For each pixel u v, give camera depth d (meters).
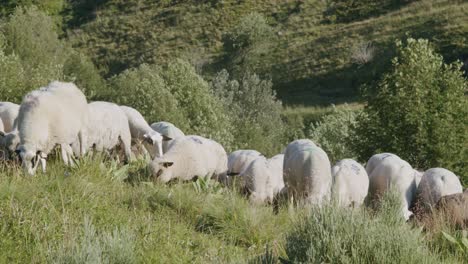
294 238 9.20
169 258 9.65
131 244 8.89
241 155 16.91
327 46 66.94
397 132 29.62
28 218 9.61
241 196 13.70
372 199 16.59
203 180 13.12
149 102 44.47
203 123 45.84
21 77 32.66
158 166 13.98
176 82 47.69
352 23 70.00
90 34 77.75
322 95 60.81
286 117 58.41
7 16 78.06
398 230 9.17
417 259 8.83
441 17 63.97
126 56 73.31
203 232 10.95
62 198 10.20
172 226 10.79
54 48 61.25
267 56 68.12
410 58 30.14
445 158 29.02
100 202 10.88
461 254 10.30
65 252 8.54
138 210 11.15
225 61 69.12
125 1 82.25
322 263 8.43
